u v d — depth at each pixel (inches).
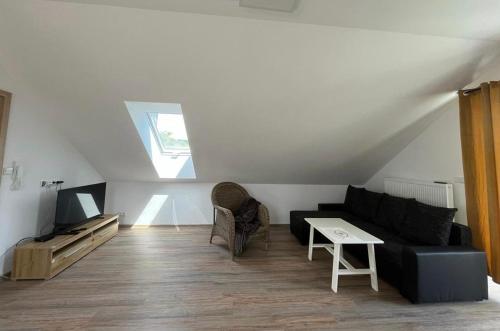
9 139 87.6
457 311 74.1
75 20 68.6
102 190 135.1
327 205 158.6
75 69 83.7
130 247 125.3
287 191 176.1
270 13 65.6
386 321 69.0
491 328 66.6
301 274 97.7
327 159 143.9
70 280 88.7
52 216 111.0
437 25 69.6
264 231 125.8
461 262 77.0
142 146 127.3
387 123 114.8
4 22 69.6
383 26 70.6
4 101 84.6
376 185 162.7
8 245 88.9
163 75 85.7
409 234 100.0
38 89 92.7
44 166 105.3
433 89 96.3
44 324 64.5
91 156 135.9
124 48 76.3
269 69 84.5
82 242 111.3
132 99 96.2
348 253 119.4
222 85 90.4
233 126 112.4
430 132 118.5
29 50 77.7
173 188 166.7
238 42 75.2
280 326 66.2
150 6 63.8
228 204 145.4
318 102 99.9
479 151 92.0
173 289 84.4
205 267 103.0
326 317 70.4
